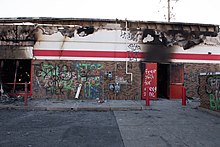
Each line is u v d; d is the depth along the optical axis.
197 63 16.92
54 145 6.33
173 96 16.72
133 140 6.86
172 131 7.96
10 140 6.78
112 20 16.17
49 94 16.00
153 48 16.50
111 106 13.10
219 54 17.12
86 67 16.09
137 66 16.36
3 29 15.77
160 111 12.23
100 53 16.12
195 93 16.89
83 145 6.34
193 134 7.57
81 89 16.08
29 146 6.23
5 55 15.77
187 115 11.05
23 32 15.82
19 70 16.45
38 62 15.95
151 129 8.23
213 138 7.11
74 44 16.03
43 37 15.95
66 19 15.99
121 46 16.25
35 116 10.68
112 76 16.20
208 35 17.06
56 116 10.73
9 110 12.23
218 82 11.15
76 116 10.77
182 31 16.81
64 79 16.03
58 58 15.98
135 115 11.05
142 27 16.50
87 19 16.05
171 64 16.70
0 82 16.19
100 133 7.65
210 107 11.90
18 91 16.34
